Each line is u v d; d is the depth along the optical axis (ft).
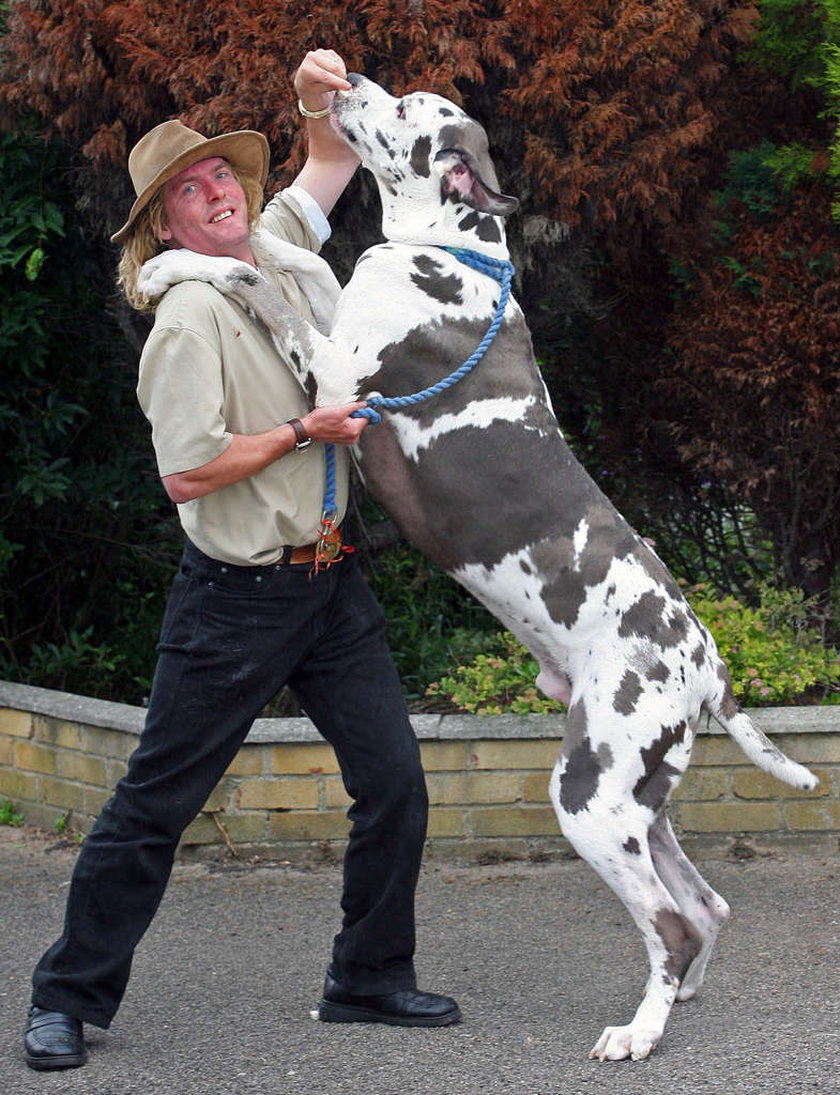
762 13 28.27
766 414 29.17
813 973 19.22
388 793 17.33
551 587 17.67
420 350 17.88
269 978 19.61
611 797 17.08
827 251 27.58
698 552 32.83
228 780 24.84
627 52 25.29
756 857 24.23
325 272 18.47
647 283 31.37
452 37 24.26
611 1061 16.48
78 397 32.40
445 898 22.90
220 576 16.79
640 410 31.89
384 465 18.37
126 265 17.80
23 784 27.50
